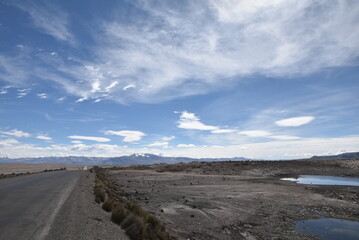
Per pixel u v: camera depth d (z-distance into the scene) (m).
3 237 6.43
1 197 13.36
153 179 38.38
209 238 10.97
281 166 55.41
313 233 12.18
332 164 55.25
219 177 41.16
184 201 18.64
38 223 7.82
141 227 8.51
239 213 15.41
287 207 17.38
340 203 18.59
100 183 21.20
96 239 6.82
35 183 22.34
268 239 11.35
